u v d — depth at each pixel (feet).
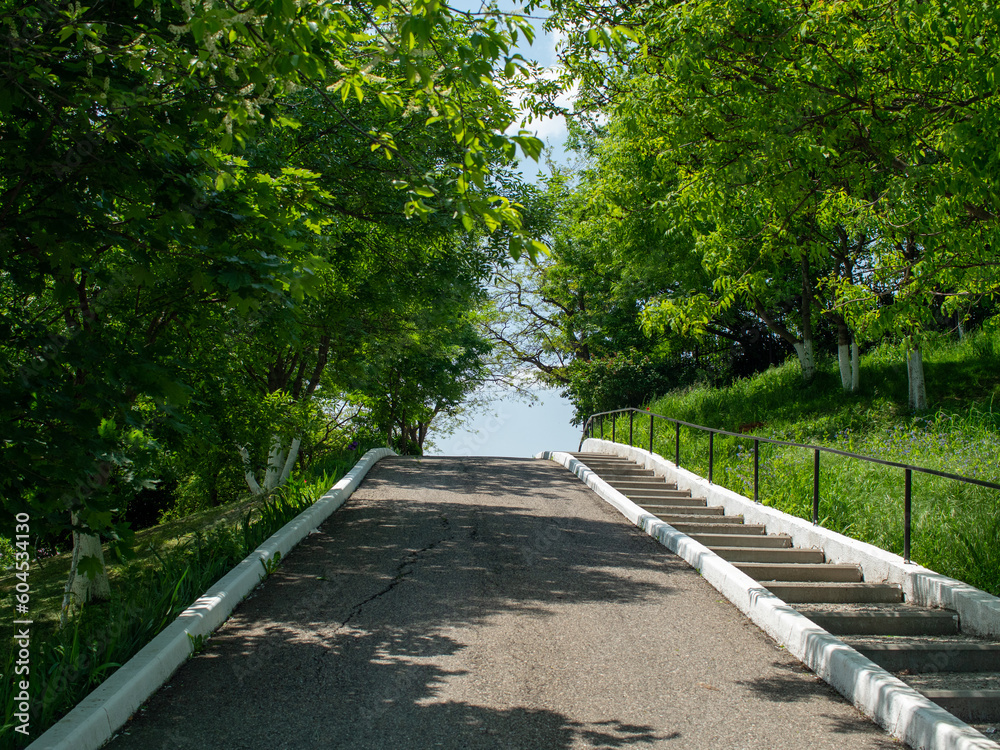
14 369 14.55
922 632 21.89
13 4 15.30
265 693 16.56
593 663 18.67
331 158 36.37
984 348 53.78
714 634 20.99
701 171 26.11
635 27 26.21
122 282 18.07
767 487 36.99
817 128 24.07
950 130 20.20
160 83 16.46
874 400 50.37
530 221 48.75
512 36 12.94
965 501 28.81
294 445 62.85
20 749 13.16
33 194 15.81
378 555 28.50
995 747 13.10
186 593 21.24
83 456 14.55
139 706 15.75
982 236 23.48
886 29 21.80
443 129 36.19
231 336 34.19
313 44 13.60
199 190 15.87
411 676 17.61
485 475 50.42
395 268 47.26
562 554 29.37
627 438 63.98
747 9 22.70
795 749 14.58
